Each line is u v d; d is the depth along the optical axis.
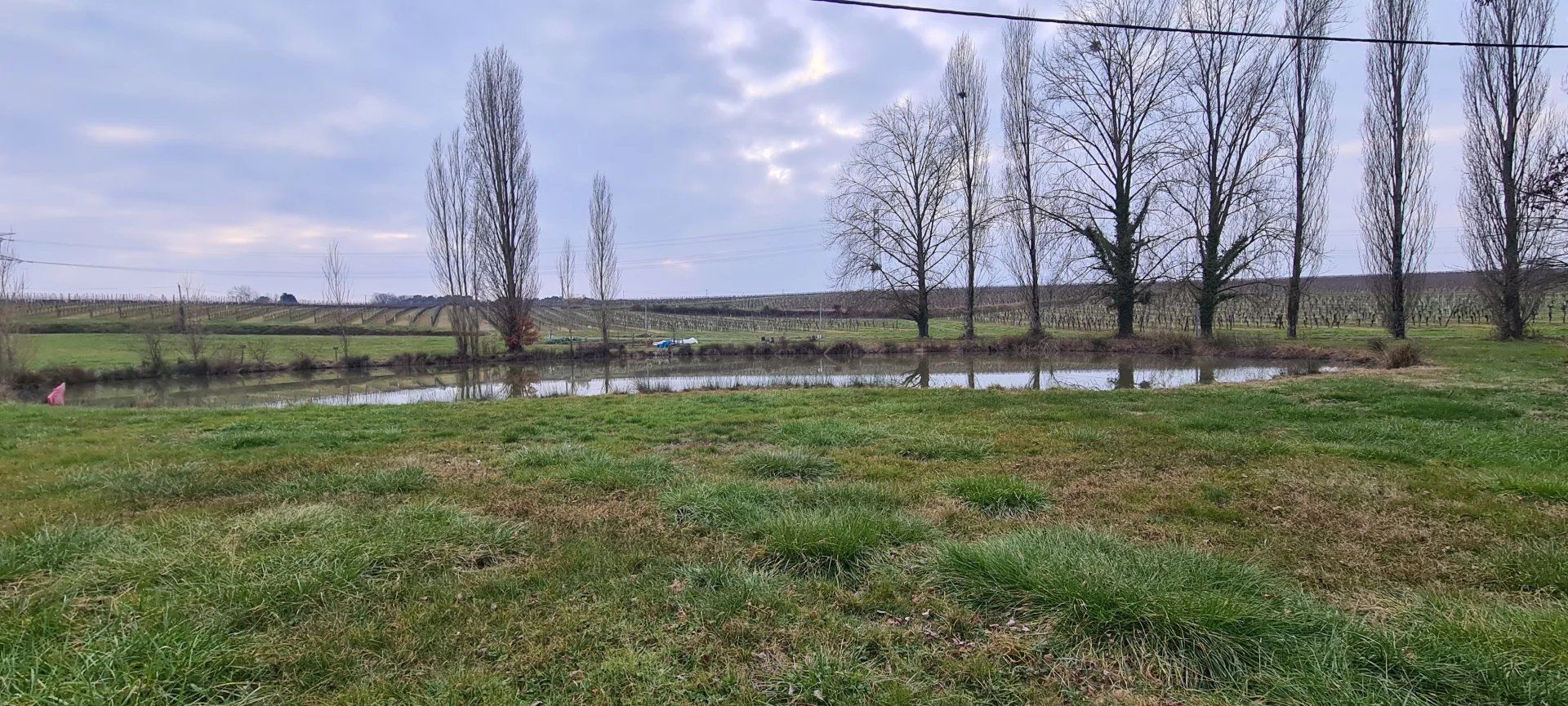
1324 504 4.71
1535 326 31.70
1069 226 28.05
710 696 2.41
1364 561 3.63
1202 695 2.39
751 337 41.78
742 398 12.27
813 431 7.79
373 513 4.27
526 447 7.03
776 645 2.75
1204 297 26.73
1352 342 24.78
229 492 5.15
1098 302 30.36
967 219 33.22
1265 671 2.48
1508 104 23.58
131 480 5.45
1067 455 6.48
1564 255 18.39
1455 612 2.87
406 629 2.83
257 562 3.31
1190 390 12.34
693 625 2.90
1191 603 2.76
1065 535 3.79
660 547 3.87
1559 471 5.50
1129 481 5.46
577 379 22.97
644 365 28.66
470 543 3.81
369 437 8.07
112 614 2.82
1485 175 24.92
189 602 2.91
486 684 2.43
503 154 31.36
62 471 6.02
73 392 20.41
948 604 3.07
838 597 3.17
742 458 6.33
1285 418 8.69
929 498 4.92
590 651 2.69
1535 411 8.70
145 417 10.33
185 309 35.06
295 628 2.82
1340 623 2.78
